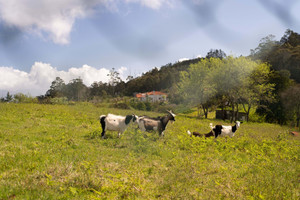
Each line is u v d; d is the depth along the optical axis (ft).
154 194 16.43
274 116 179.32
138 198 15.40
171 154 29.71
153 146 31.78
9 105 64.08
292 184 21.95
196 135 43.96
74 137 34.12
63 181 16.42
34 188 14.99
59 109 67.41
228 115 179.01
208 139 37.65
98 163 22.07
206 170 23.18
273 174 24.04
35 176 16.94
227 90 147.64
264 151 38.47
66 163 20.52
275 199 17.52
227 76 144.05
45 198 13.89
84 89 379.76
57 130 38.11
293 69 299.17
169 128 55.01
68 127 42.19
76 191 15.24
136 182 17.39
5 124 38.81
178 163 24.73
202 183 19.27
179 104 214.28
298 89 179.52
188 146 34.45
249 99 146.61
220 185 18.40
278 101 177.27
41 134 34.17
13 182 15.83
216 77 148.15
